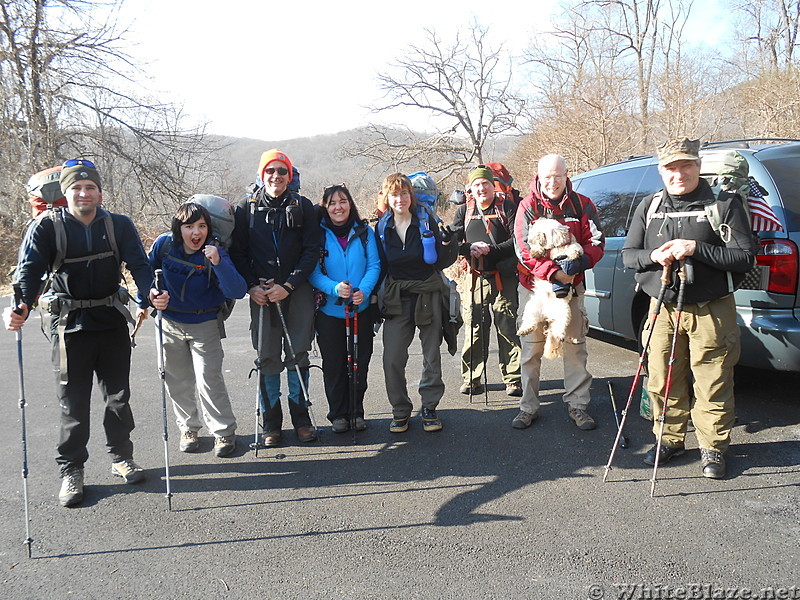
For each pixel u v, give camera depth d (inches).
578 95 663.1
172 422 183.0
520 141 890.1
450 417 176.1
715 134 728.3
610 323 204.1
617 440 133.3
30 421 186.9
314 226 156.4
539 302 157.8
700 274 128.5
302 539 115.0
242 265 155.0
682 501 122.8
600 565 103.0
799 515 115.4
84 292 131.3
